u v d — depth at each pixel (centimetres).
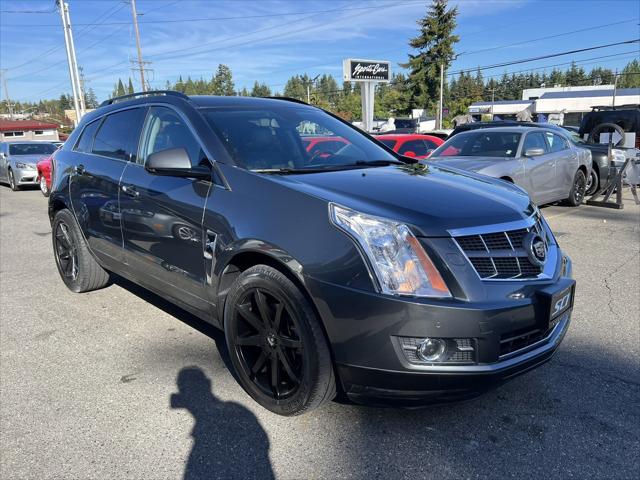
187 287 334
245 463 252
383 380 240
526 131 874
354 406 299
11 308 469
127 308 465
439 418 287
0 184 1850
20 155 1585
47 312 457
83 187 447
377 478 241
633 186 1051
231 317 297
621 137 1225
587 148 1075
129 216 381
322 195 266
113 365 354
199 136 339
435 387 238
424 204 264
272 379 284
